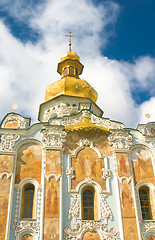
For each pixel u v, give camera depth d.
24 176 25.25
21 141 26.86
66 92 37.16
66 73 43.25
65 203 24.34
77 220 23.72
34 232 22.78
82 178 25.80
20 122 28.55
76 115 29.34
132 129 29.11
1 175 24.59
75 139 27.81
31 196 24.92
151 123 30.36
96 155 27.23
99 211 24.36
